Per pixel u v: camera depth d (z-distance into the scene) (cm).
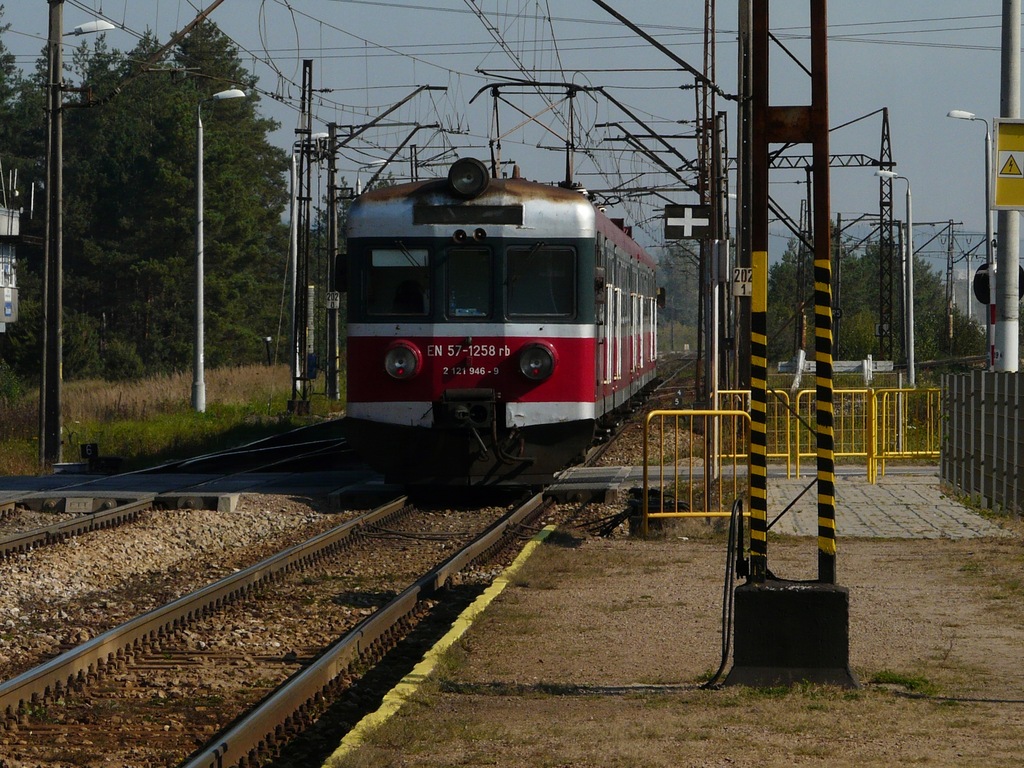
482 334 6788
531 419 6788
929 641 3700
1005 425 6450
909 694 3080
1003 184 5600
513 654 3612
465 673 3388
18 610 4434
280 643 3928
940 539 5694
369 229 6831
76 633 4103
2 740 2933
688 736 2719
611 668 3441
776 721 2822
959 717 2841
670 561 5206
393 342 6794
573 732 2778
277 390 17788
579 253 6862
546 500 7081
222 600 4428
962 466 7275
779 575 4819
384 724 2820
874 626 3922
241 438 11869
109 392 15700
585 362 6850
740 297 8225
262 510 6888
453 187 6788
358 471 8725
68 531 5900
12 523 6531
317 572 5147
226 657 3734
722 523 5934
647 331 12338
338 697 3291
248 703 3281
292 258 15450
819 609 3197
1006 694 3069
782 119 3256
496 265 6806
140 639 3831
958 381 7394
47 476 8488
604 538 5881
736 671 3225
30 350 19850
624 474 7900
